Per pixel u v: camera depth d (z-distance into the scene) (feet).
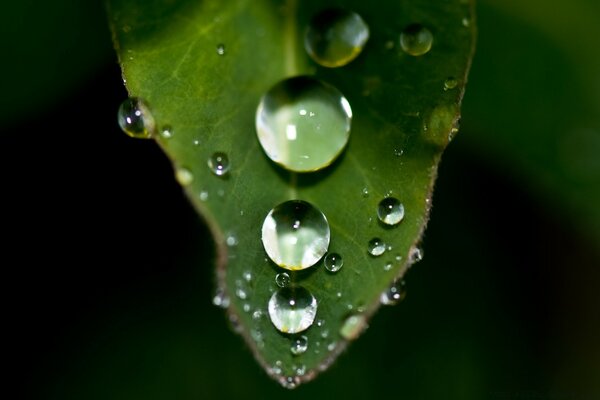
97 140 0.32
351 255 0.26
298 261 0.26
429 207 0.26
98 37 0.31
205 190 0.26
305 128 0.26
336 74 0.27
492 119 0.32
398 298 0.26
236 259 0.26
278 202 0.26
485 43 0.32
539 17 0.32
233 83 0.26
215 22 0.26
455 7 0.26
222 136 0.26
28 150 0.32
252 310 0.26
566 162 0.32
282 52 0.27
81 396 0.32
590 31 0.32
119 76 0.31
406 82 0.26
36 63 0.30
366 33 0.27
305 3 0.27
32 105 0.31
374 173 0.26
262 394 0.32
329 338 0.26
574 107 0.32
